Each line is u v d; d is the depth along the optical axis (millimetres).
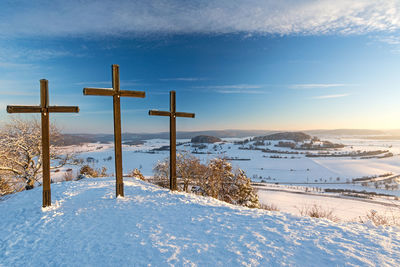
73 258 3658
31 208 6566
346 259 3170
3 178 14258
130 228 4668
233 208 5797
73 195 7980
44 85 6398
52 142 16734
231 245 3736
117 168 7270
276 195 78500
